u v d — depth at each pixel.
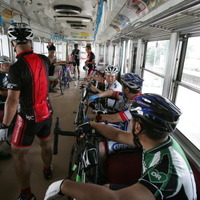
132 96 1.92
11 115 1.55
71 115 4.34
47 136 1.97
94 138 1.37
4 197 1.90
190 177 0.80
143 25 2.66
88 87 3.02
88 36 12.62
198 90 1.98
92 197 0.70
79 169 1.33
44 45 7.04
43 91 1.71
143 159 0.91
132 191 0.68
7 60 2.94
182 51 2.46
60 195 0.82
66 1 4.72
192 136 2.31
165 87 2.74
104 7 3.43
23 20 4.62
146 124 0.84
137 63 4.46
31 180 2.16
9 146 2.81
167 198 0.71
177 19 2.00
